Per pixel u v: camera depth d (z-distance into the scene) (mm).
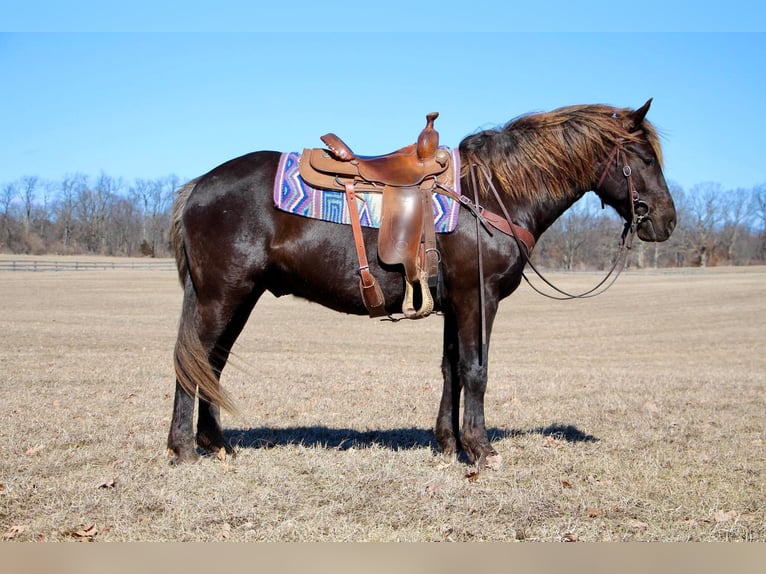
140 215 97000
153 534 4004
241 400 8594
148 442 5941
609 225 86375
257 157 5250
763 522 4316
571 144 5336
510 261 5098
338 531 4062
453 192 5039
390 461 5281
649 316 31906
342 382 10375
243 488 4707
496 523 4242
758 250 92000
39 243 93375
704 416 7836
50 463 5199
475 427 5137
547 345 21344
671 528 4219
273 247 5035
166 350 15445
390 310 5160
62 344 16062
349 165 5055
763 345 21484
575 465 5430
